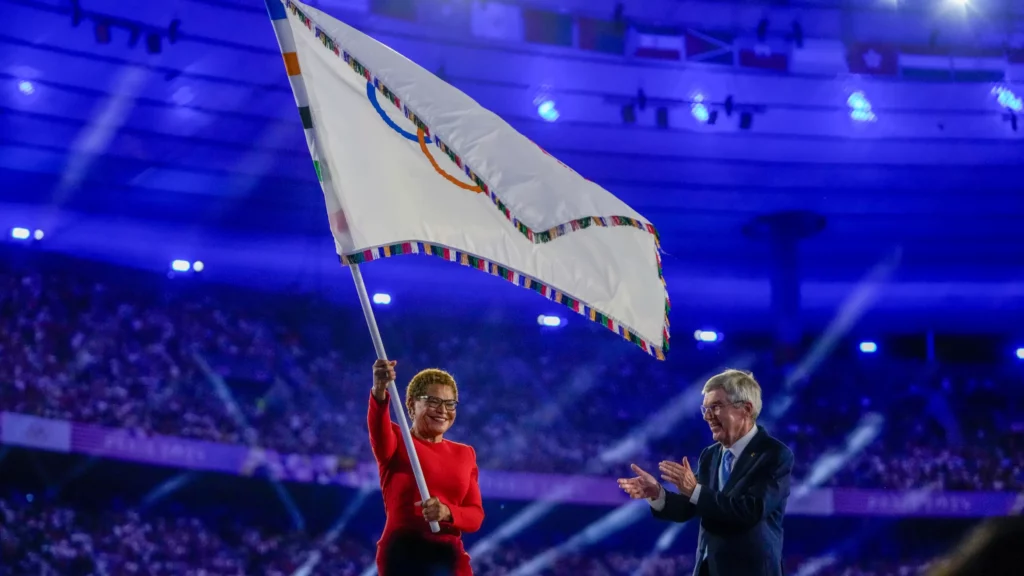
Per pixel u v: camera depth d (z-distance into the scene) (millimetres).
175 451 21188
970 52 27781
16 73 21875
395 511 5133
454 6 25391
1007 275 33031
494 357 28750
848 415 28781
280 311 27609
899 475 27156
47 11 20812
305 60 4973
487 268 4812
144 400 21922
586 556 24578
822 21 27078
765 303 33406
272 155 25797
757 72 27578
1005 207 30516
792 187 29844
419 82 4836
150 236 26781
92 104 23172
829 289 33656
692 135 28172
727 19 27062
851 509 25969
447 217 4875
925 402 29344
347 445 23828
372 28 24859
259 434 23016
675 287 32969
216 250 27547
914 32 27469
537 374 28578
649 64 27188
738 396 5453
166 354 23562
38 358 21312
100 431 20438
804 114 28109
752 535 5242
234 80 23781
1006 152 28781
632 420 28125
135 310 24297
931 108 28125
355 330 28188
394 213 4848
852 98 27859
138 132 24172
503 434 26453
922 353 35000
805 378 29266
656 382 29438
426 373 5461
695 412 28906
